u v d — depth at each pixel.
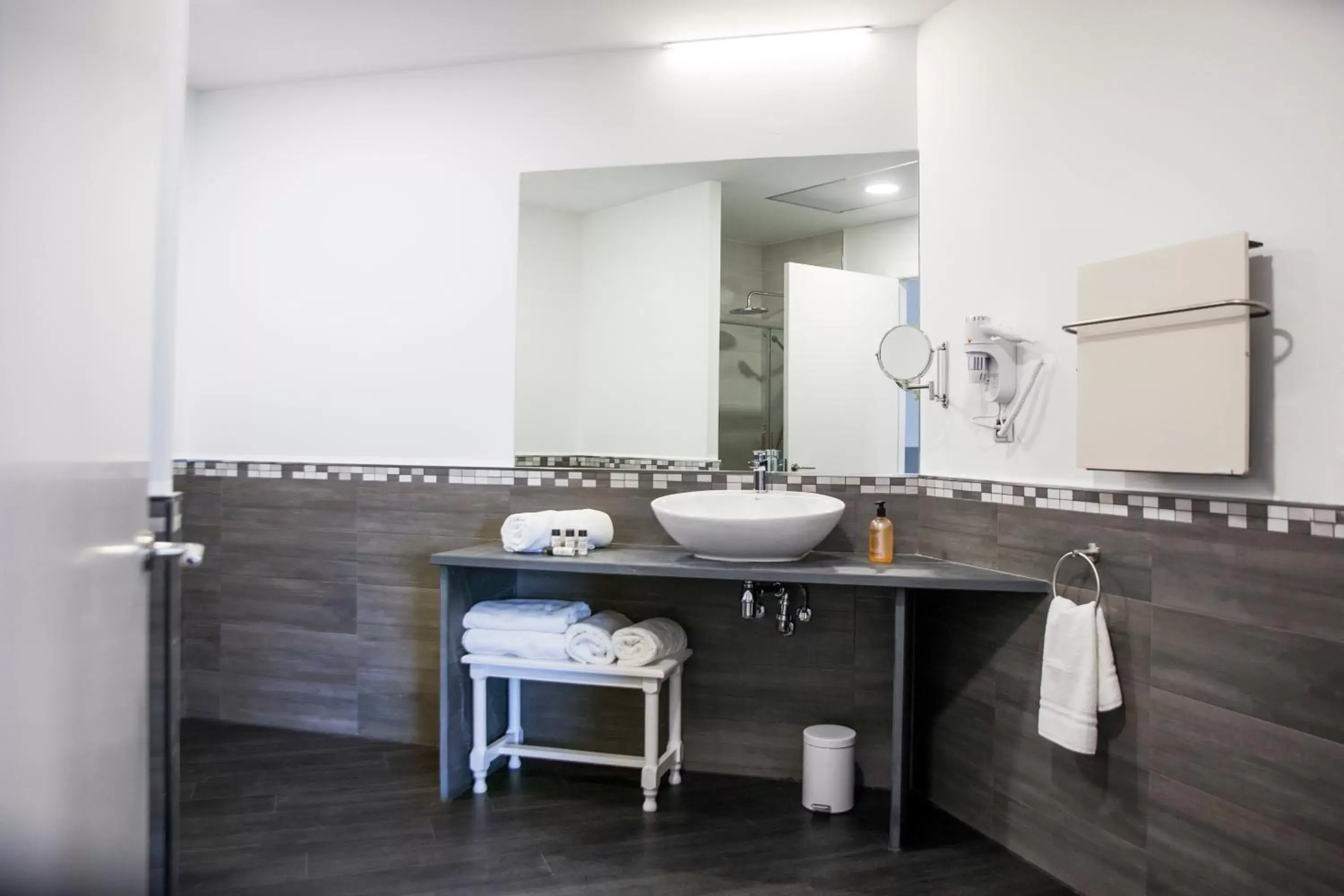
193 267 3.76
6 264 0.82
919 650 3.04
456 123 3.50
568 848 2.59
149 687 1.48
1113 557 2.23
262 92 3.69
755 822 2.79
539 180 3.44
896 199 3.11
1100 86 2.31
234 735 3.55
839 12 2.98
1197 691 2.01
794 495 3.00
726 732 3.21
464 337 3.50
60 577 0.97
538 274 3.45
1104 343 2.16
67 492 0.99
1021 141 2.58
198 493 3.73
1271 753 1.84
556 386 3.44
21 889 0.87
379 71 3.55
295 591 3.63
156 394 1.55
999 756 2.65
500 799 2.95
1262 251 1.89
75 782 1.02
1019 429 2.59
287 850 2.55
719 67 3.26
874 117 3.13
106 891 1.14
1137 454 2.07
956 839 2.68
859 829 2.75
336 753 3.36
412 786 3.05
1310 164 1.81
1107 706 2.17
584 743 3.33
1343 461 1.74
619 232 3.39
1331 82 1.77
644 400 3.37
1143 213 2.18
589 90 3.38
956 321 2.88
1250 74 1.93
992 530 2.68
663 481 3.28
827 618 3.13
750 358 3.26
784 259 3.23
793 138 3.20
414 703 3.51
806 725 3.15
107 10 1.09
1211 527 1.98
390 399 3.57
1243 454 1.84
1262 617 1.87
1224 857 1.94
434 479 3.48
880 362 2.96
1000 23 2.67
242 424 3.71
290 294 3.67
